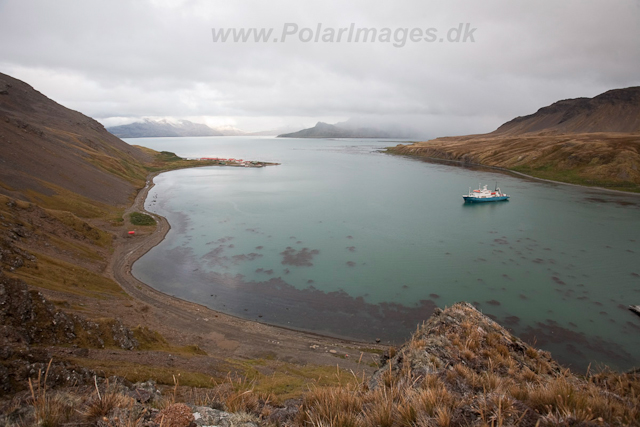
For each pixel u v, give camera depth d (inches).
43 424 198.1
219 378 797.2
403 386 278.1
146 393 341.7
